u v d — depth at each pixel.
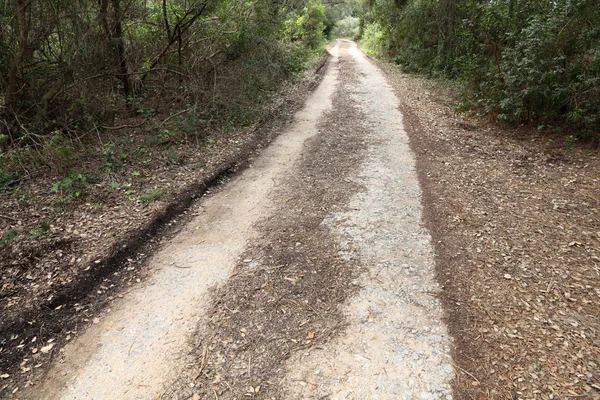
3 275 3.57
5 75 6.20
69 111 6.81
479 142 7.62
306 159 6.93
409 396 2.49
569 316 3.08
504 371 2.64
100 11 7.07
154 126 7.37
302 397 2.50
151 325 3.14
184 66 8.84
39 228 4.27
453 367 2.69
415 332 3.01
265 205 5.19
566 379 2.55
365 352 2.83
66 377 2.70
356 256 3.99
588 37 6.75
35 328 3.09
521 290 3.40
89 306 3.35
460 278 3.60
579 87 6.89
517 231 4.34
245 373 2.69
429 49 17.84
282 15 13.57
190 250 4.17
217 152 7.06
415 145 7.60
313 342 2.94
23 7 5.70
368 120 9.55
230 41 10.28
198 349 2.90
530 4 7.81
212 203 5.27
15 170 5.52
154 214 4.71
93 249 3.98
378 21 26.31
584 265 3.70
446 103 11.42
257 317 3.20
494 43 8.52
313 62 20.06
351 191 5.57
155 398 2.53
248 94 10.06
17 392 2.58
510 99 7.66
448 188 5.57
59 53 6.76
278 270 3.79
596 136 6.85
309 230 4.52
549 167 6.16
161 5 8.84
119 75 7.83
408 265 3.83
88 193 5.11
